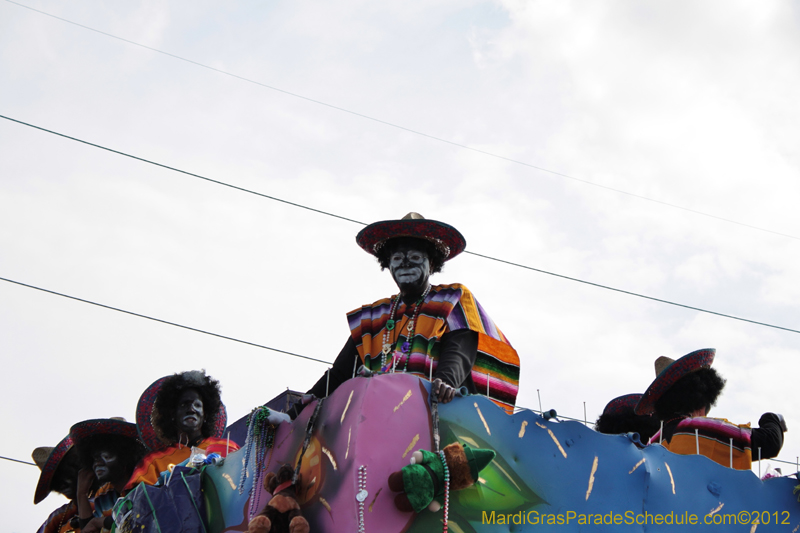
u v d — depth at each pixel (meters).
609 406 8.06
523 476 4.95
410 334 5.73
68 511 7.71
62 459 8.05
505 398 5.80
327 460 4.89
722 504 5.34
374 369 5.74
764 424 6.15
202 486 5.73
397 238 6.09
